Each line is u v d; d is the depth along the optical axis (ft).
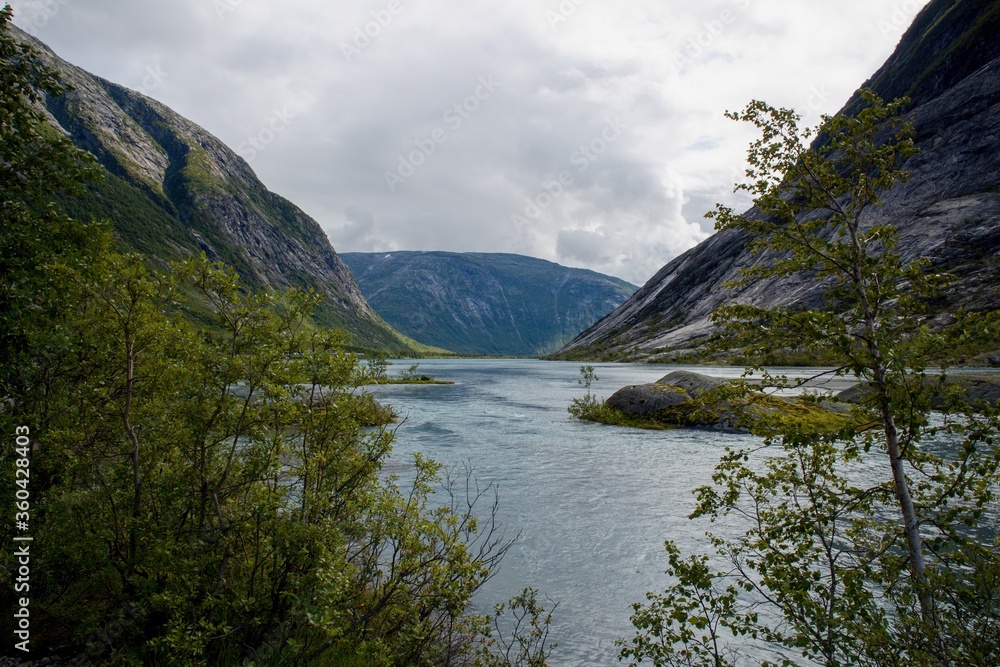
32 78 27.09
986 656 16.63
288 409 25.17
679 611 22.62
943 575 18.31
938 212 396.16
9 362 24.75
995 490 51.90
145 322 24.79
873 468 69.26
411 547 26.61
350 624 26.27
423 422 130.21
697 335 549.13
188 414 24.26
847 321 20.56
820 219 21.76
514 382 303.89
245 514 24.90
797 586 20.18
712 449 93.35
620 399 133.69
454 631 29.99
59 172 26.99
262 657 23.22
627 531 51.62
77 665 24.04
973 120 465.88
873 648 17.84
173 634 20.54
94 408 25.88
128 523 24.57
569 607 37.04
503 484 69.36
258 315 25.13
